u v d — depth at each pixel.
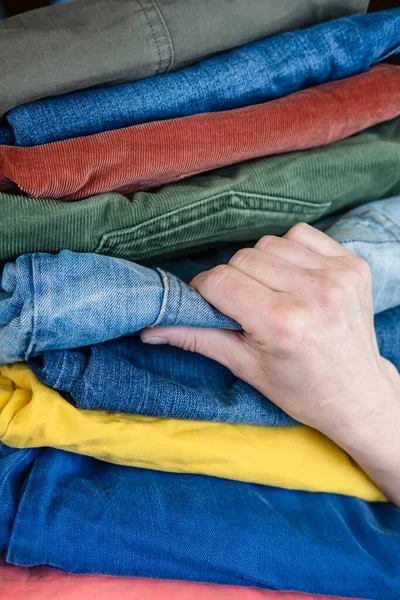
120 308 0.41
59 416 0.43
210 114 0.49
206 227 0.49
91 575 0.42
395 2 0.91
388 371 0.51
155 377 0.45
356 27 0.56
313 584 0.45
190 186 0.49
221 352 0.46
